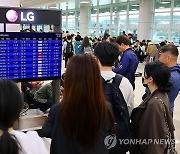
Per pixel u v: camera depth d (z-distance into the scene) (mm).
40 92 3074
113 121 1366
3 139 882
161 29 15336
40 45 2285
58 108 1312
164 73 1773
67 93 1262
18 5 2725
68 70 1271
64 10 25562
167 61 2307
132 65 3539
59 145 1307
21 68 2248
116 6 18578
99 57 1822
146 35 15578
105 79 1816
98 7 20516
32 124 2178
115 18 18812
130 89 1899
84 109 1235
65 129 1265
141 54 12633
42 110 2736
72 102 1237
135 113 1846
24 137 983
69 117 1240
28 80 2303
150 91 1881
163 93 1807
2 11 2074
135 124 1837
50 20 2299
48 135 1355
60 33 2355
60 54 2402
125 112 1781
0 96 899
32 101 3006
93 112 1239
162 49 2367
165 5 14953
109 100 1755
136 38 16312
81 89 1234
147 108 1758
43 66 2344
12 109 913
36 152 996
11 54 2180
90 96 1236
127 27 17719
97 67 1276
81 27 21812
